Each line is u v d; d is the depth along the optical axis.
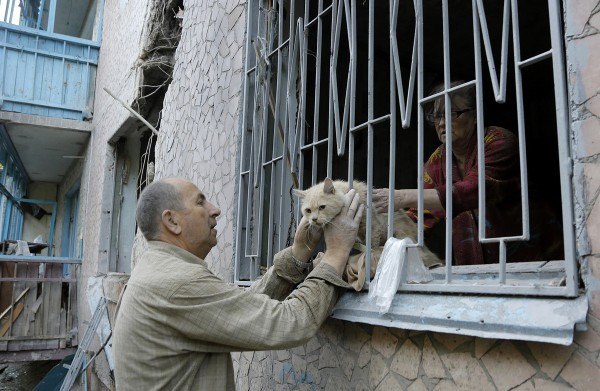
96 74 12.59
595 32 1.45
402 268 2.03
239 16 4.20
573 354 1.43
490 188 2.60
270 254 3.14
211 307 1.83
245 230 3.71
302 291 2.09
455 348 1.81
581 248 1.42
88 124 12.06
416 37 2.12
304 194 2.55
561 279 1.56
